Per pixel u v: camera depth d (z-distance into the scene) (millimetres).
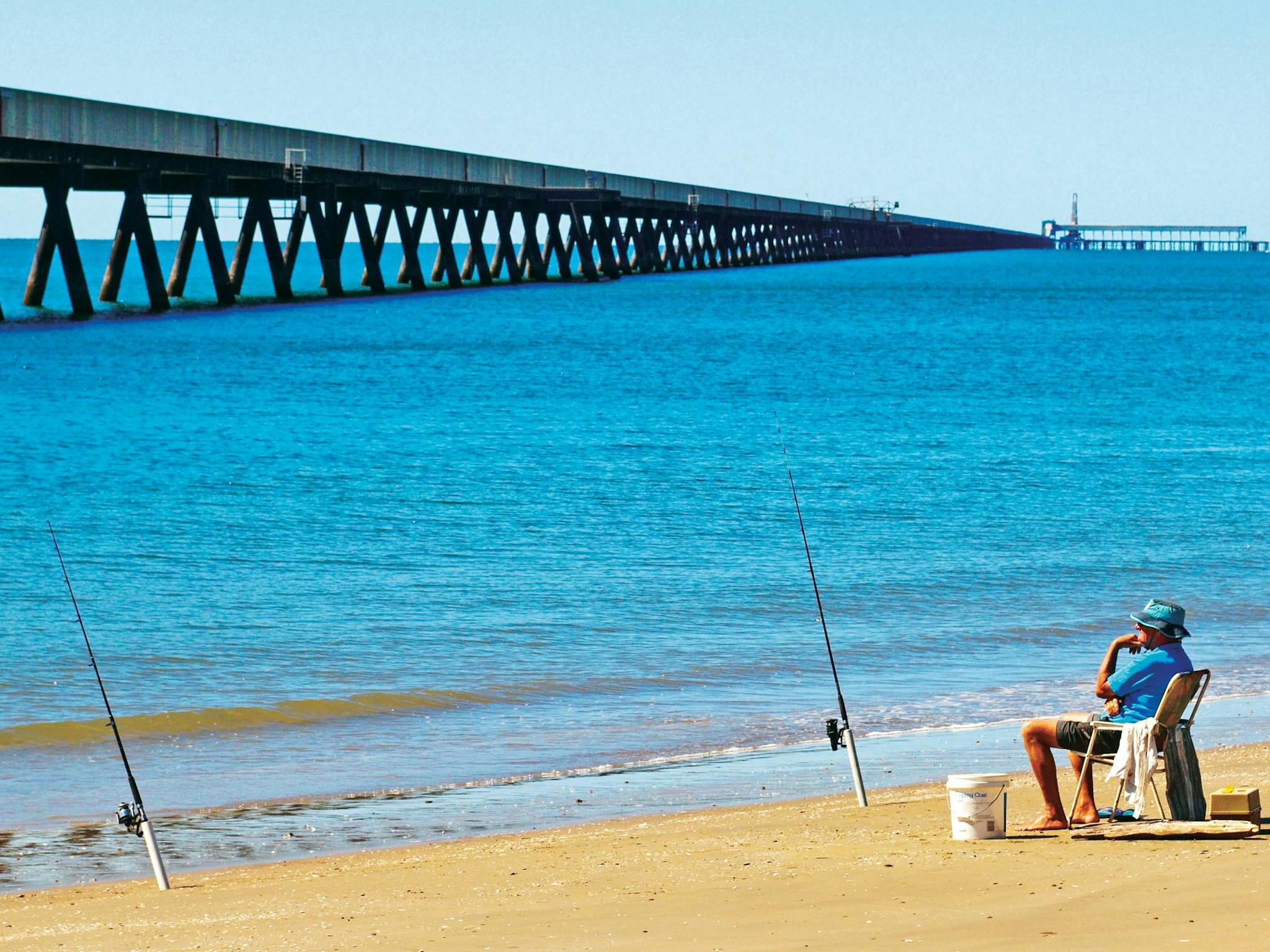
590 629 26047
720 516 38469
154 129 100750
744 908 10219
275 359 81812
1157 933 8906
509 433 55375
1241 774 15336
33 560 32281
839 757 17875
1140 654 12438
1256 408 67938
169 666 23375
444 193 153500
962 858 11406
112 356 79750
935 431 57938
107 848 14289
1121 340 112125
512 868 12297
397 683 22312
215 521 37188
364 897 11422
